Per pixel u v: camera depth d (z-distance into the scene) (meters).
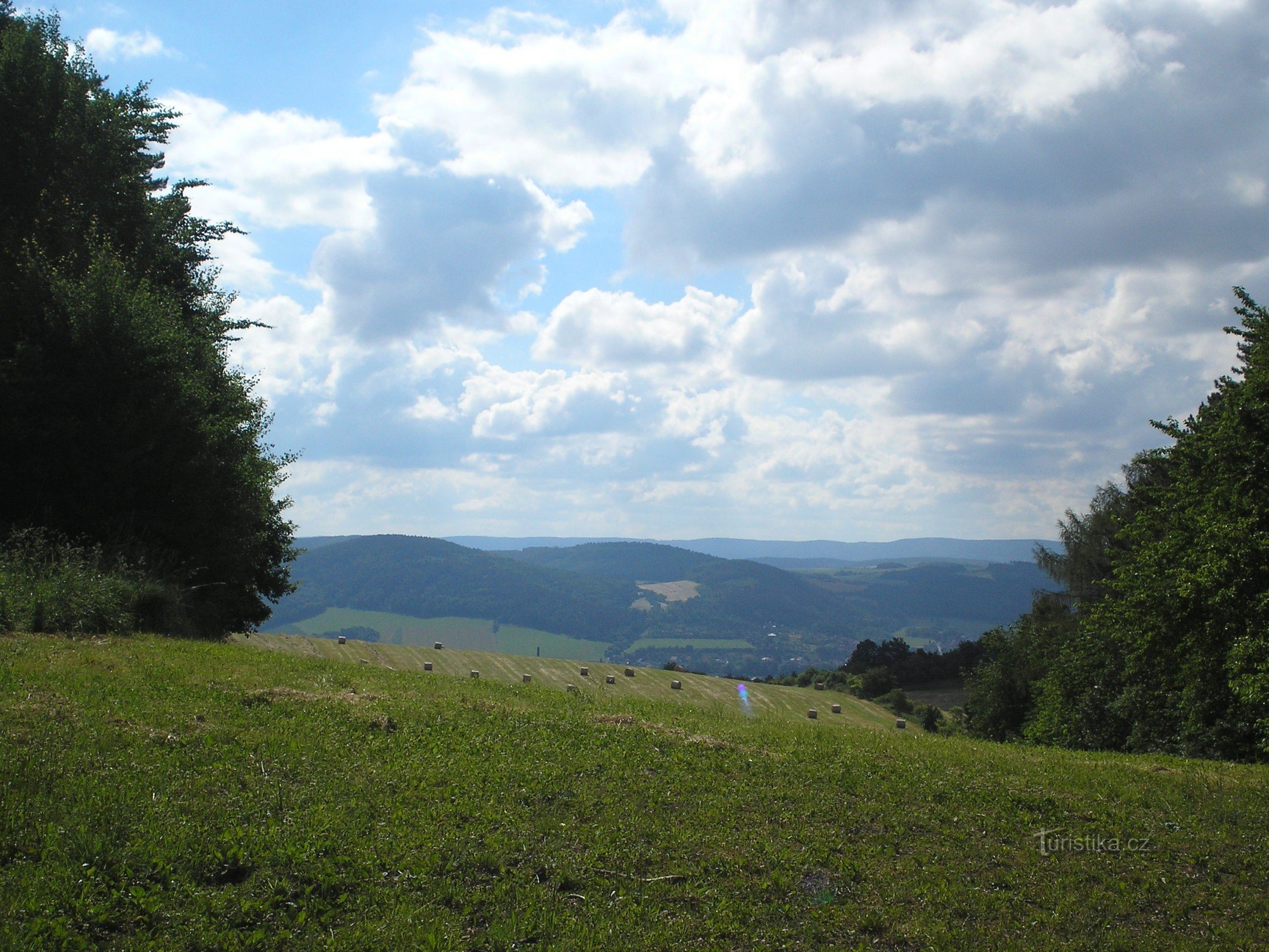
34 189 23.45
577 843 7.27
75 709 8.51
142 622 16.55
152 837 6.21
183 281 27.47
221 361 25.00
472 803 7.74
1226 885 7.81
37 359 18.95
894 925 6.55
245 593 28.00
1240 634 15.94
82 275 21.02
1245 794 10.70
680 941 5.98
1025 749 14.11
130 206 25.77
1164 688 23.12
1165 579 18.88
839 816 8.59
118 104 25.62
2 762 6.87
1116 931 6.83
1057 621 42.69
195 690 10.11
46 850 5.80
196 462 20.88
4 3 26.44
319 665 14.02
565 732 10.55
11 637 12.30
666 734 11.02
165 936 5.29
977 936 6.50
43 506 19.05
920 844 8.15
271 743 8.52
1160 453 21.14
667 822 7.95
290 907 5.79
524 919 5.95
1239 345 20.58
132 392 19.88
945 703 74.06
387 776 8.09
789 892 6.85
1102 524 39.19
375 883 6.20
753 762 10.12
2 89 22.92
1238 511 16.33
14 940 4.96
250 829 6.54
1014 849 8.26
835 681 85.81
